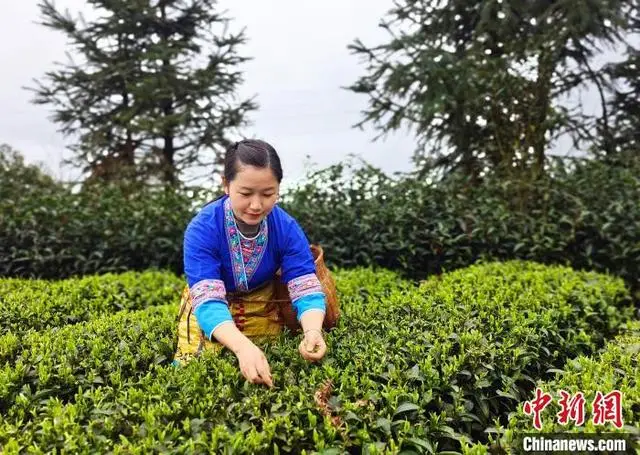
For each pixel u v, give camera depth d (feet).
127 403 7.00
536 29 28.32
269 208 8.00
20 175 32.65
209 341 8.87
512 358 8.79
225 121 40.96
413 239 19.20
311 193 21.29
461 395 7.72
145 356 8.87
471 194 21.12
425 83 28.50
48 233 20.97
